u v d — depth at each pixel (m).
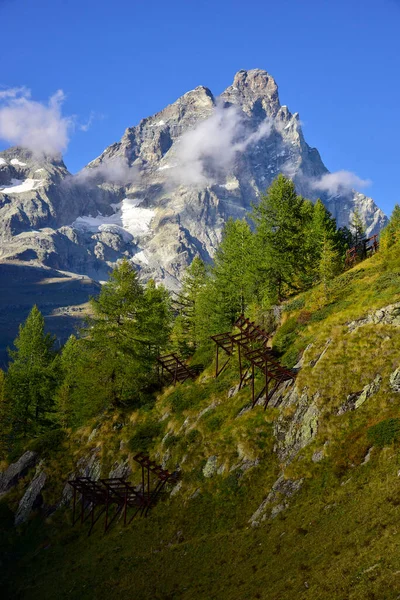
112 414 47.12
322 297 43.16
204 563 25.25
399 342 30.52
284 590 18.41
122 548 31.95
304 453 28.30
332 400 29.89
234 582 21.67
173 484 34.72
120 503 36.28
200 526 29.25
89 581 29.83
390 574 15.62
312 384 31.73
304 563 19.58
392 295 35.25
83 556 34.16
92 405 47.16
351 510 21.53
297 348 37.97
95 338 47.09
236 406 37.03
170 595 23.89
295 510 24.80
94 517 38.50
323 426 28.94
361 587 15.81
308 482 26.34
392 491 20.78
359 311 35.62
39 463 47.06
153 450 39.91
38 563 36.59
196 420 39.12
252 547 24.02
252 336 42.00
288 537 22.72
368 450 25.23
